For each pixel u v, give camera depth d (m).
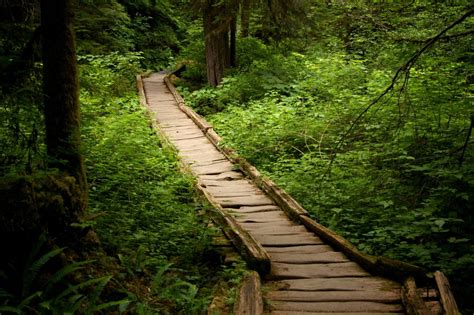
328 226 7.79
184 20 29.12
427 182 7.82
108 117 12.76
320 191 8.92
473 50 9.16
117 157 9.20
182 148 12.42
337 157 9.88
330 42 18.33
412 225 6.96
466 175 6.81
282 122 12.50
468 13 5.43
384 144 8.96
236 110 14.59
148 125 13.77
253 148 11.84
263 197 9.07
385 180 8.45
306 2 15.72
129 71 20.25
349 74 14.20
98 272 4.94
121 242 5.92
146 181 8.83
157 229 6.89
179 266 5.98
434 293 5.02
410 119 8.63
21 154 5.50
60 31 5.39
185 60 22.89
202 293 5.30
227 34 18.16
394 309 4.85
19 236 4.35
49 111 5.47
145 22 26.42
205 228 6.83
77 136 5.55
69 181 5.02
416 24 11.22
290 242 6.92
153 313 4.55
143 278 5.33
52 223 4.76
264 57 18.94
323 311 4.84
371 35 15.05
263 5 15.06
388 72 11.27
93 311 4.04
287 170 10.51
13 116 5.30
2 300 4.12
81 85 6.50
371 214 7.77
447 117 8.48
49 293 4.33
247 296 4.85
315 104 13.72
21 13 6.58
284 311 4.84
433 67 9.92
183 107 16.36
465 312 5.30
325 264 6.16
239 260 6.11
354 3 12.47
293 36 16.91
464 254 6.45
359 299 5.10
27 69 5.36
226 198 8.94
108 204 7.11
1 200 4.21
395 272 5.54
